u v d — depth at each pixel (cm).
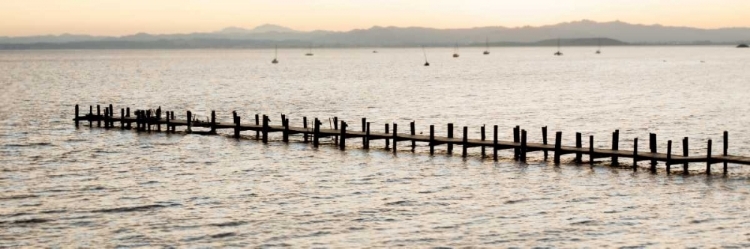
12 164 6438
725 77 19225
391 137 6812
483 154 6569
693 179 5631
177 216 4769
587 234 4384
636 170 5919
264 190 5459
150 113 8400
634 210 4850
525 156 6294
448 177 5809
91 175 5988
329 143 7388
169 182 5734
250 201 5138
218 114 10925
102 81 19050
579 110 10906
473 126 9194
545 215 4762
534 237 4338
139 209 4934
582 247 4166
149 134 8044
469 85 17088
